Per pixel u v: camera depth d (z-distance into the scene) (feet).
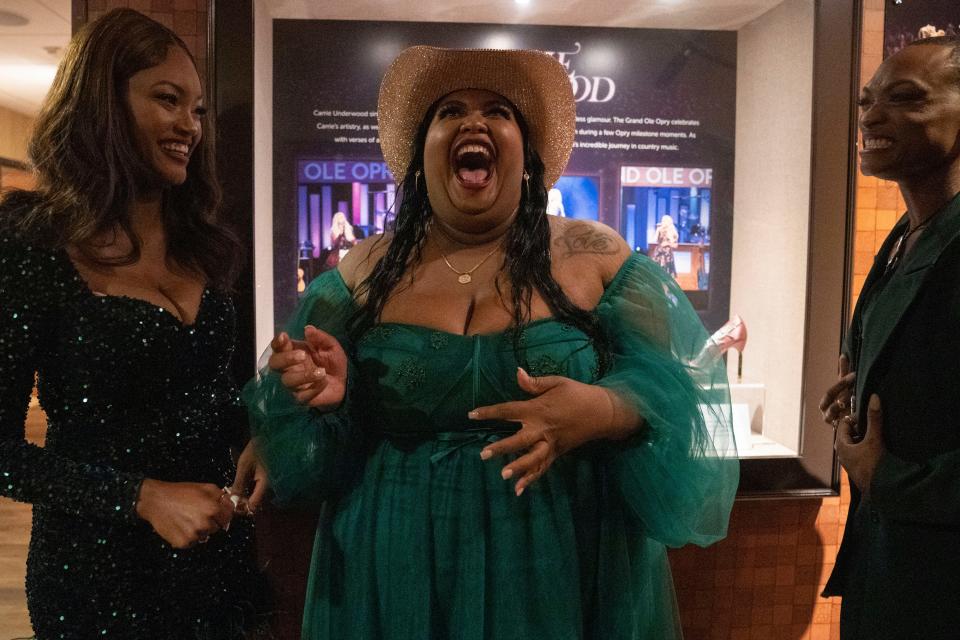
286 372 3.56
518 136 4.14
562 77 4.39
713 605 7.15
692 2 6.52
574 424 3.35
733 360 7.25
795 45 6.66
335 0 6.34
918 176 4.05
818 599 7.22
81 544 3.67
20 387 3.61
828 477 6.71
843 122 6.39
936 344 3.74
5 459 3.48
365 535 4.01
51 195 3.72
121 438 3.73
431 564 3.87
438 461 3.91
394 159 4.83
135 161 3.78
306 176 6.67
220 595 4.11
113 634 3.69
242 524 4.32
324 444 4.07
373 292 4.28
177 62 3.86
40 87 14.55
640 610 4.23
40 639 3.73
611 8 6.57
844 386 4.48
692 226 7.00
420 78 4.34
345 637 4.03
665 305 4.26
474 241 4.29
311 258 6.74
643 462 3.81
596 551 4.05
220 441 4.20
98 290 3.74
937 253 3.75
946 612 3.67
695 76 6.88
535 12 6.59
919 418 3.77
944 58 3.88
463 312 4.04
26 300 3.55
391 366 3.96
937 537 3.71
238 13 5.97
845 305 6.53
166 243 4.27
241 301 6.11
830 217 6.46
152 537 3.80
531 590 3.79
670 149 6.93
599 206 6.95
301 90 6.61
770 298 7.03
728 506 4.28
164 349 3.79
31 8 8.20
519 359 3.81
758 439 7.15
